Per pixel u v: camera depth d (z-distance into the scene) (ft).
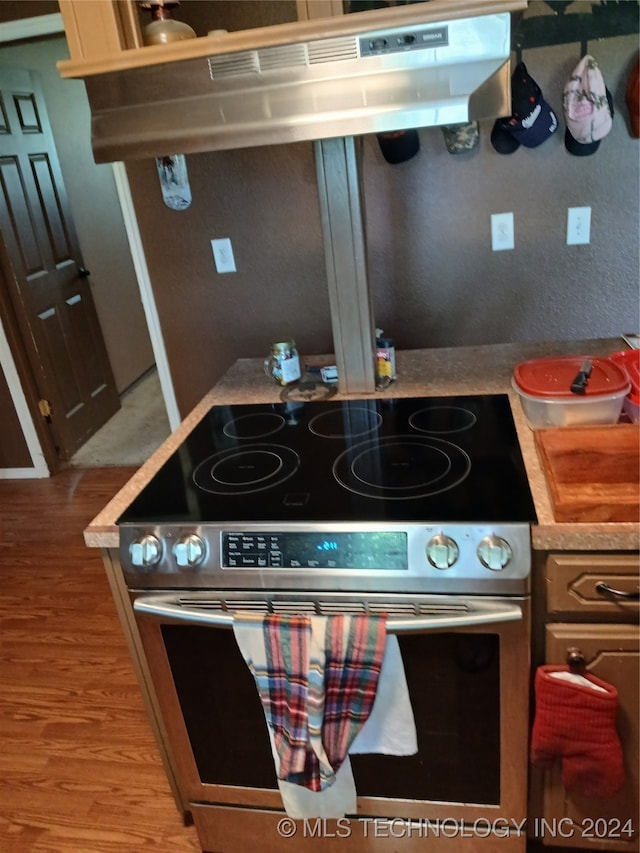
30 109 10.82
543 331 6.97
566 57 5.94
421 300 7.01
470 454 4.43
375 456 4.56
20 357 10.55
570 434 4.27
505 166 6.36
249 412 5.55
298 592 3.90
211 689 4.30
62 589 8.34
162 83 4.06
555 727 3.87
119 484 10.69
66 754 6.07
